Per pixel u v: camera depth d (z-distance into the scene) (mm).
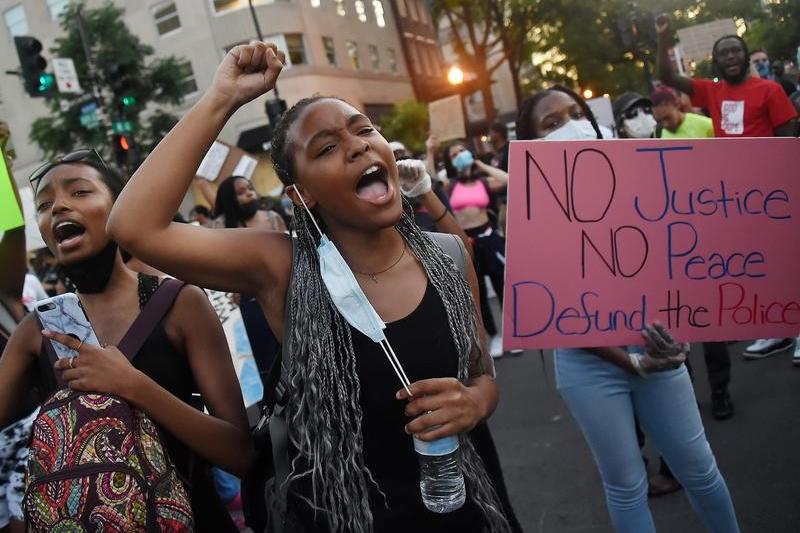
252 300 3639
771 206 2027
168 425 1607
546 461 3982
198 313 1811
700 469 2295
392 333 1478
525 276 1992
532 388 5352
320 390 1432
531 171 1957
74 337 1574
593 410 2303
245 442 1782
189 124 1424
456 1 29266
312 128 1435
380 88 36000
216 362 1818
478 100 37562
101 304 1811
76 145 22094
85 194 1747
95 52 21766
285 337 1516
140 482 1444
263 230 1588
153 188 1394
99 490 1398
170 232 1422
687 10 9562
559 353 2393
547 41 28891
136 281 1845
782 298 2061
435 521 1487
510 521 1667
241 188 4523
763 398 4273
